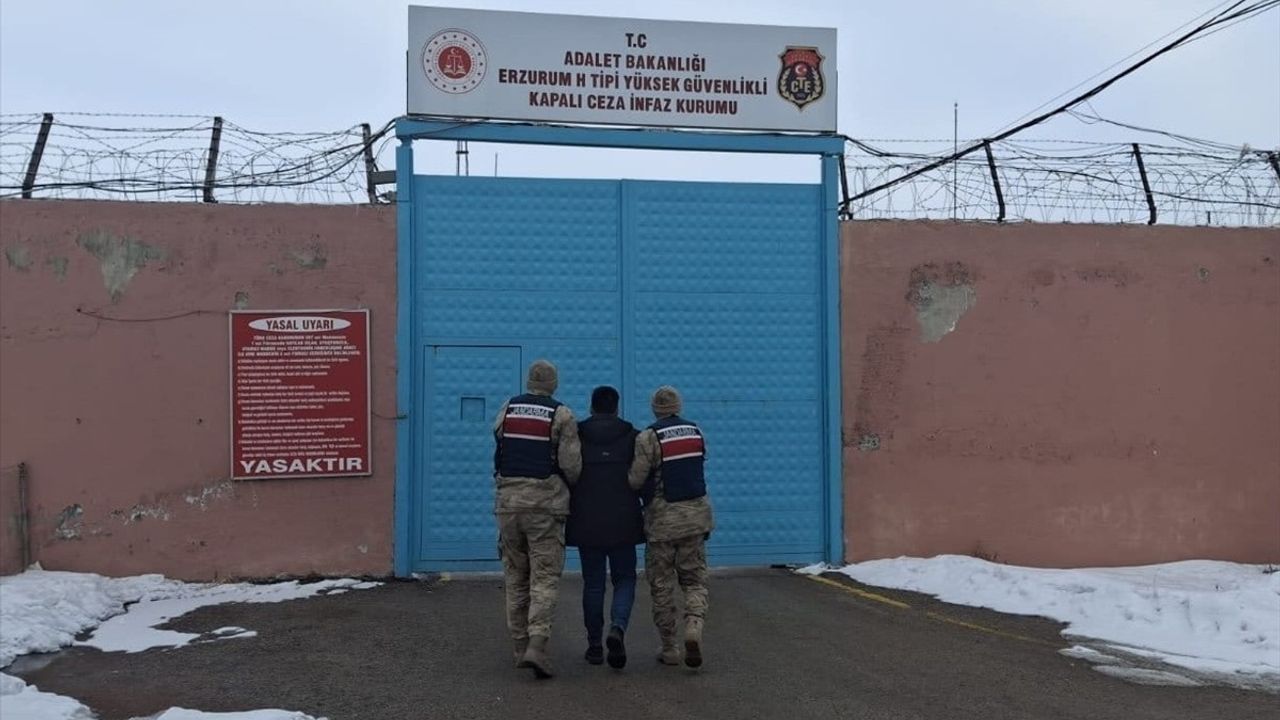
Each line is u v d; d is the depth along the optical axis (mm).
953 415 10336
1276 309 10898
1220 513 10664
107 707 5918
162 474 9234
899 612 8383
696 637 6387
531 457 6473
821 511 10203
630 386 10000
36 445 9094
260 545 9320
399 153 9711
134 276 9297
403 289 9609
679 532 6539
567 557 9922
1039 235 10562
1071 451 10477
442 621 7930
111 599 8508
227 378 9344
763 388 10195
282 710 5688
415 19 9727
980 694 6266
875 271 10336
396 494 9500
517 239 9914
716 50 10172
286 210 9500
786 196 10328
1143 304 10672
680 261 10141
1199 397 10703
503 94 9836
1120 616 8125
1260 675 6762
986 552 10305
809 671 6688
